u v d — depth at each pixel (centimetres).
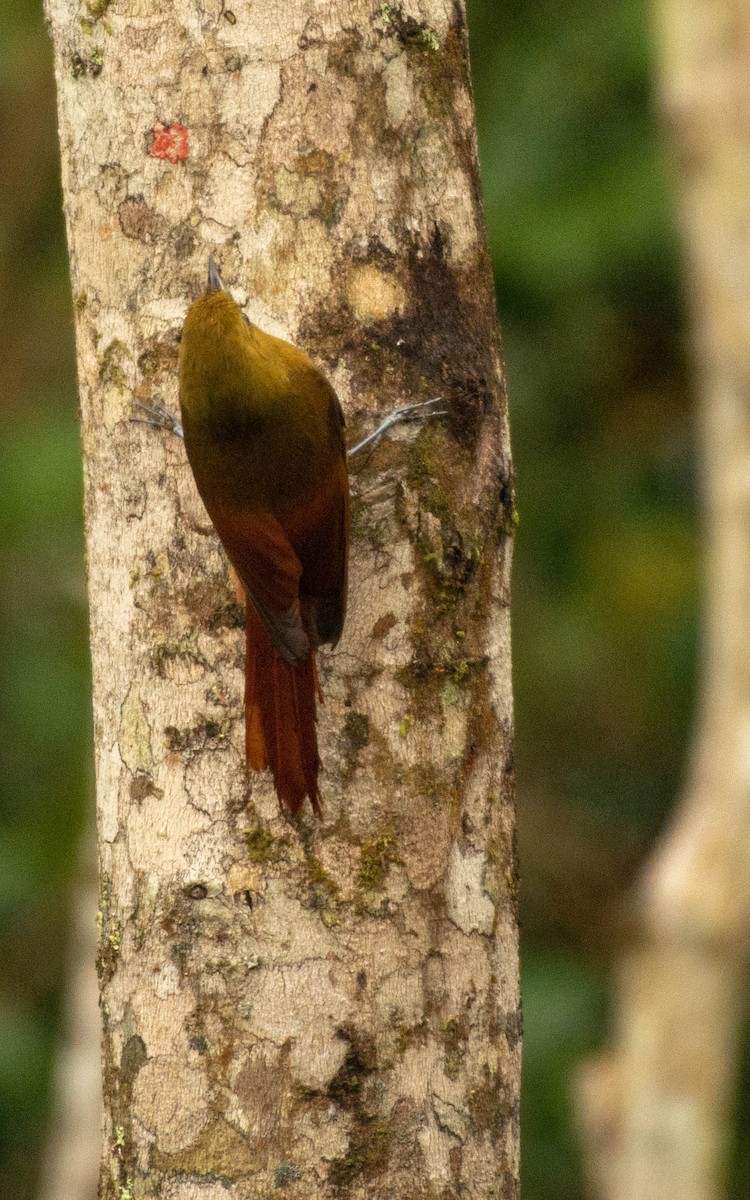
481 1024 687
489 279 740
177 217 709
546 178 1867
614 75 1875
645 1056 1505
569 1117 1750
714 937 1486
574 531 1980
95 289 729
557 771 2055
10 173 2138
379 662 691
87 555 746
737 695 1524
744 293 1546
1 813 1908
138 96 709
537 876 2020
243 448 693
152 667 705
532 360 1948
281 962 668
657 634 1950
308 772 662
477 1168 676
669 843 1584
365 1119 659
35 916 1875
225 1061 667
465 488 710
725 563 1545
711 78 1538
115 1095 689
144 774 697
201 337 701
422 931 676
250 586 686
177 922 678
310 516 693
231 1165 661
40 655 1931
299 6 698
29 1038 1808
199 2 701
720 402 1558
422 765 688
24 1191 1775
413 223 711
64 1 727
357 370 704
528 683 1991
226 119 702
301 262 702
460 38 737
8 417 2044
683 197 1573
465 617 705
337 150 702
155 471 720
